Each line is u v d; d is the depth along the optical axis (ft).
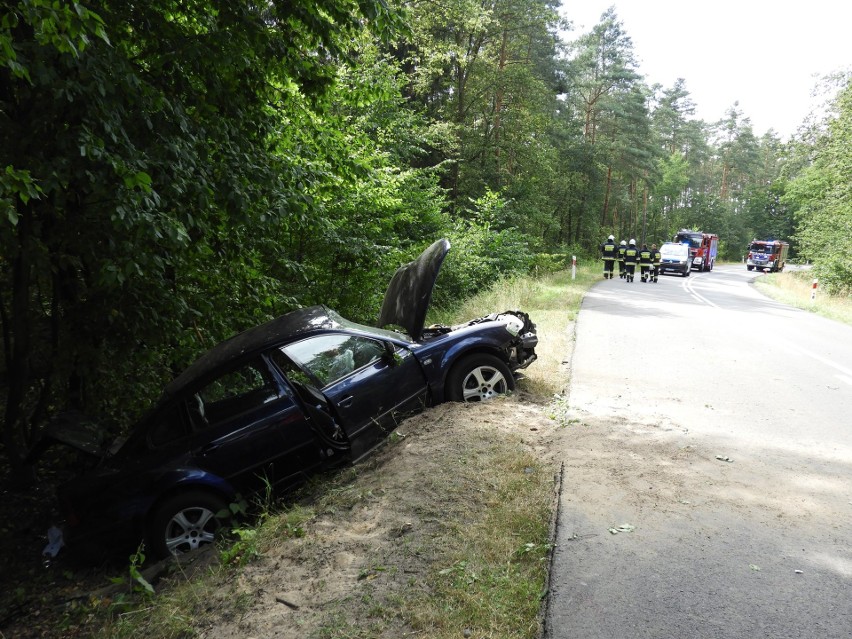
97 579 15.58
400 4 23.16
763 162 299.17
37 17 12.53
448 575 10.59
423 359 19.49
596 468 14.80
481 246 67.15
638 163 172.65
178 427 15.97
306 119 26.20
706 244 147.02
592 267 128.77
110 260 16.99
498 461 15.12
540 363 27.27
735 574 10.30
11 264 19.17
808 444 16.87
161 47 19.44
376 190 38.29
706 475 14.46
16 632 13.56
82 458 21.25
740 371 26.89
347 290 38.06
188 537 15.39
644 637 8.79
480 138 104.01
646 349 32.14
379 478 15.24
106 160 15.83
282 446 16.47
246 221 20.66
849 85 79.61
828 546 11.16
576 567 10.60
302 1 20.27
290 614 10.24
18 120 17.01
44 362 21.79
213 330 25.45
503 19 98.12
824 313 55.36
